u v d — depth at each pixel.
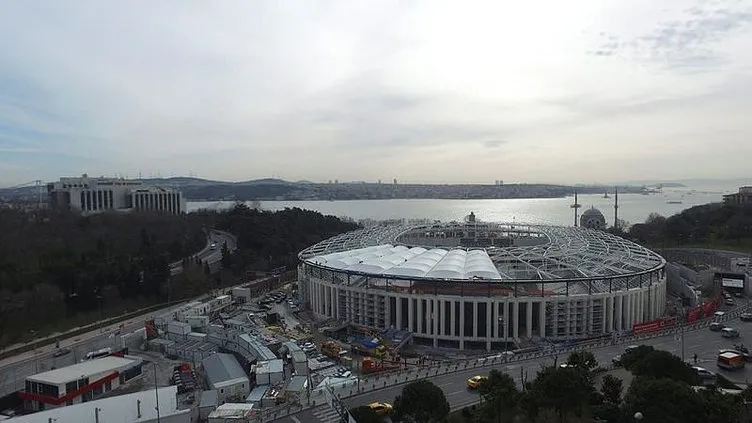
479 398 143.00
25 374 187.88
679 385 111.19
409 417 123.06
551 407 119.44
